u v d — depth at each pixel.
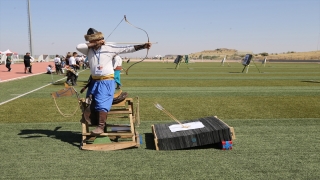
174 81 18.62
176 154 4.95
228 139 5.15
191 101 10.57
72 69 16.14
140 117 7.96
